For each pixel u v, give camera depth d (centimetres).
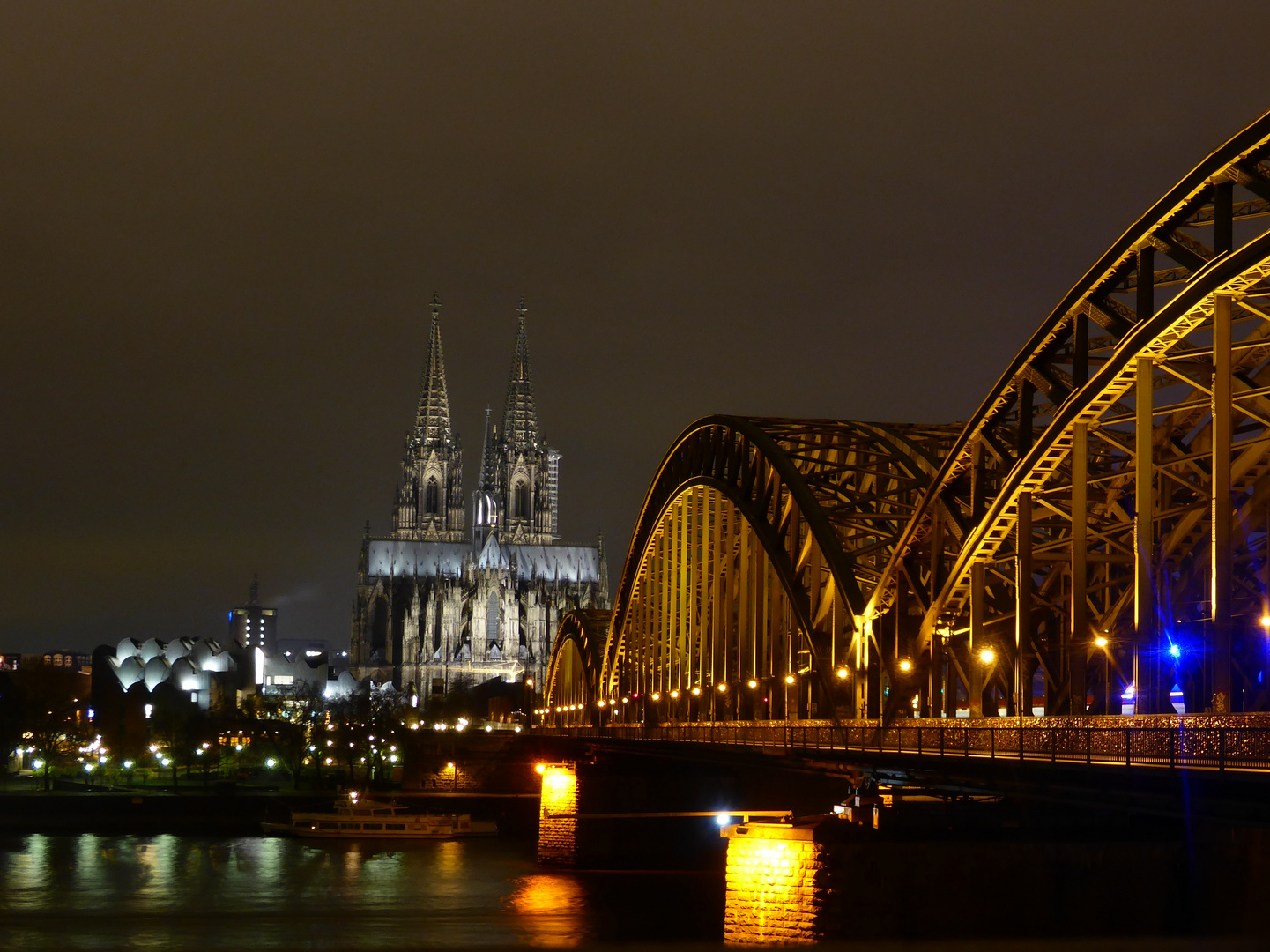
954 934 5369
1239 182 4447
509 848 15438
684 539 11869
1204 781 3738
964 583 6400
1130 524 5456
